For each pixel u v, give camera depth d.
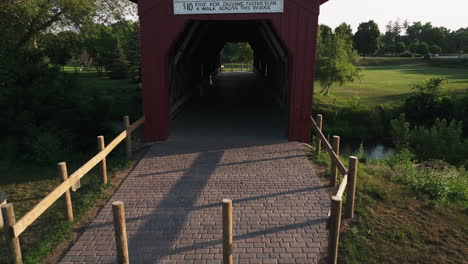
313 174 6.93
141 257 4.33
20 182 7.09
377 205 5.77
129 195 6.07
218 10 8.37
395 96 31.97
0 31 14.59
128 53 43.03
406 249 4.57
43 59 11.20
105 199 6.03
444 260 4.38
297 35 8.44
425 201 6.05
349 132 24.05
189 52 14.69
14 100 9.41
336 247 3.97
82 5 16.06
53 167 7.95
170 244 4.61
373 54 93.94
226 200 3.59
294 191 6.16
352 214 5.31
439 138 17.44
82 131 9.13
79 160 8.33
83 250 4.53
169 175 6.91
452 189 6.95
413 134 18.56
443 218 5.45
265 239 4.70
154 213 5.43
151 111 9.05
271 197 5.93
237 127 10.66
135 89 26.70
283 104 13.45
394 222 5.25
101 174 6.57
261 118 11.99
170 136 9.62
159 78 8.88
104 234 4.91
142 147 8.76
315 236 4.78
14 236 3.91
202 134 9.82
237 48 49.69
